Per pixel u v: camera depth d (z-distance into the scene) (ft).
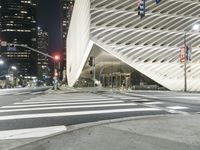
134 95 99.81
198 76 191.62
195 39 197.77
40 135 30.35
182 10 195.11
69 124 37.24
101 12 178.70
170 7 191.83
